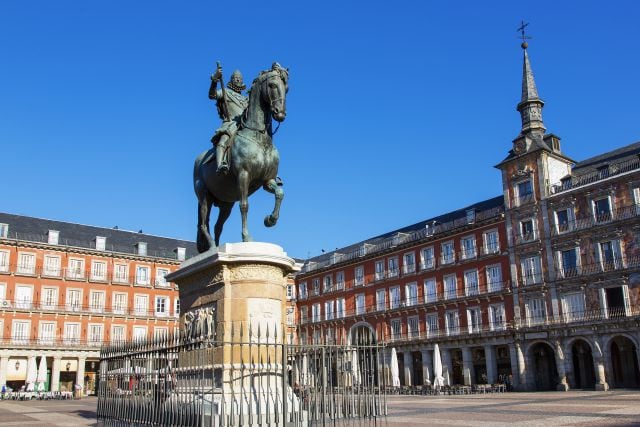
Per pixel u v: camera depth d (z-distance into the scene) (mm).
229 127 9844
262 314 9031
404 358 52188
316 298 64812
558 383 39719
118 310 59562
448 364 48531
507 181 45750
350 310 59875
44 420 18984
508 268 45219
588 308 39375
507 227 45375
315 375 8352
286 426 7863
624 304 37469
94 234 62250
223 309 8938
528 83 46781
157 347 8898
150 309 61562
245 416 8094
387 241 59938
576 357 42781
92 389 57844
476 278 47844
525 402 25000
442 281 50875
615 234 38500
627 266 37688
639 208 37500
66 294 56969
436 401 28359
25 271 55094
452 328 49125
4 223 56000
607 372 37375
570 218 41438
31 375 48812
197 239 11172
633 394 29688
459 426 13891
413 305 52469
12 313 53656
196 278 9836
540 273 42719
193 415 7695
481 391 38844
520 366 42500
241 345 7562
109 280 59719
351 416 8742
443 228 52219
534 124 45781
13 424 17016
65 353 55094
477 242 48312
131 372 9477
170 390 8430
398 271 55281
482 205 52438
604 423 14195
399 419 16500
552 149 44562
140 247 62625
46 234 58125
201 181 10781
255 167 9477
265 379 8695
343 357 8969
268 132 9820
